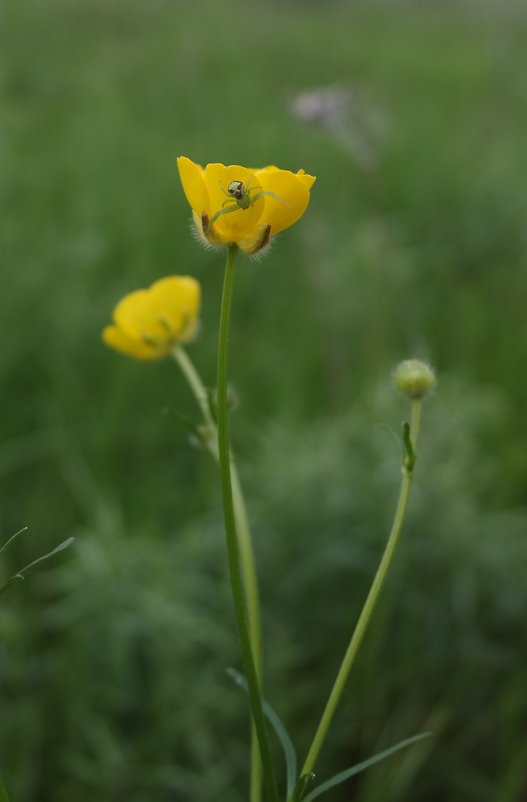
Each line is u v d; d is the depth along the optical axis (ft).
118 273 4.09
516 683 2.30
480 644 2.29
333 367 3.31
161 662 2.12
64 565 2.50
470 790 2.22
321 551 2.32
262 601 2.32
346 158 5.10
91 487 2.76
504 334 3.71
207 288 3.95
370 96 3.80
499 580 2.35
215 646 2.21
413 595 2.31
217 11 9.40
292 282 4.01
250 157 5.24
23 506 2.76
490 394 3.10
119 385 3.19
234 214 1.19
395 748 1.25
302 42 8.63
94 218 4.24
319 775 2.19
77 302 3.54
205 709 2.09
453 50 9.15
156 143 5.44
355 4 11.40
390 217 4.67
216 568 2.38
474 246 4.65
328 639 2.32
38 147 5.18
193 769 2.13
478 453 2.91
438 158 5.58
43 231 4.03
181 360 1.56
